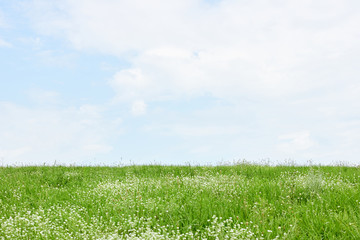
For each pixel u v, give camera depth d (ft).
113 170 49.44
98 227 23.16
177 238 20.44
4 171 47.37
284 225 21.29
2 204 30.12
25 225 23.32
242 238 19.44
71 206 29.01
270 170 44.24
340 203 25.13
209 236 21.06
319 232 20.57
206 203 26.96
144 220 24.94
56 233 22.11
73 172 46.26
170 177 40.14
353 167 45.03
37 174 44.88
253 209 24.75
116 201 28.71
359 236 19.07
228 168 47.16
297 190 30.58
